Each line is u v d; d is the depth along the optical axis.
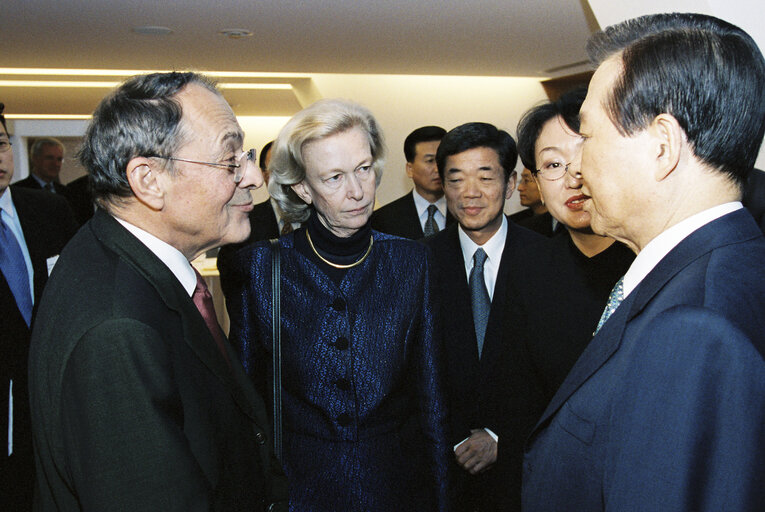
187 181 1.00
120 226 0.99
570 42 4.64
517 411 1.50
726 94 0.75
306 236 1.55
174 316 0.97
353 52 5.07
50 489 0.93
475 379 1.98
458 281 2.06
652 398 0.68
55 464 0.88
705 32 0.78
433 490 1.51
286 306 1.47
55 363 0.86
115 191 0.99
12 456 2.02
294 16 3.81
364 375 1.44
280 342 1.46
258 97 8.46
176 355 0.94
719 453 0.63
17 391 2.04
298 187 1.51
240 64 5.68
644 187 0.81
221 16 3.80
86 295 0.89
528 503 0.93
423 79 6.98
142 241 1.01
